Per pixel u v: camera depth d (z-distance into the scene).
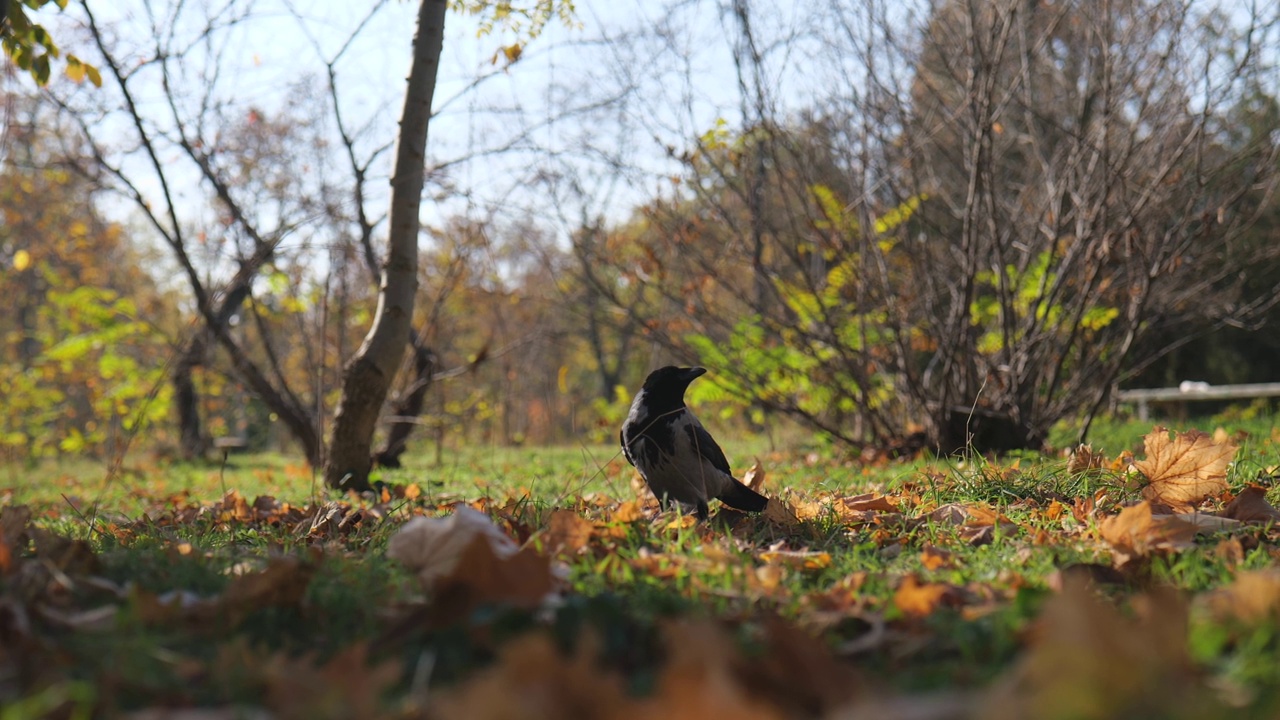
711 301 11.04
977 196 9.16
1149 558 3.31
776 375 10.27
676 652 2.07
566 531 3.85
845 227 9.60
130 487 11.53
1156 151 9.02
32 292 25.47
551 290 17.70
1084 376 9.95
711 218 9.59
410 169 8.12
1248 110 9.37
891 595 2.97
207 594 3.13
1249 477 5.52
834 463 9.75
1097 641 1.79
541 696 1.80
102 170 10.88
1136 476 5.14
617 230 11.86
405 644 2.52
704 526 5.05
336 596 2.97
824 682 2.02
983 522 4.66
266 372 16.72
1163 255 9.03
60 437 20.36
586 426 21.58
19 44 6.32
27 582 2.89
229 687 2.16
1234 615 2.38
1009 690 1.81
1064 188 8.94
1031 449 9.14
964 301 9.10
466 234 11.25
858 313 9.61
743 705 1.59
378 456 12.69
